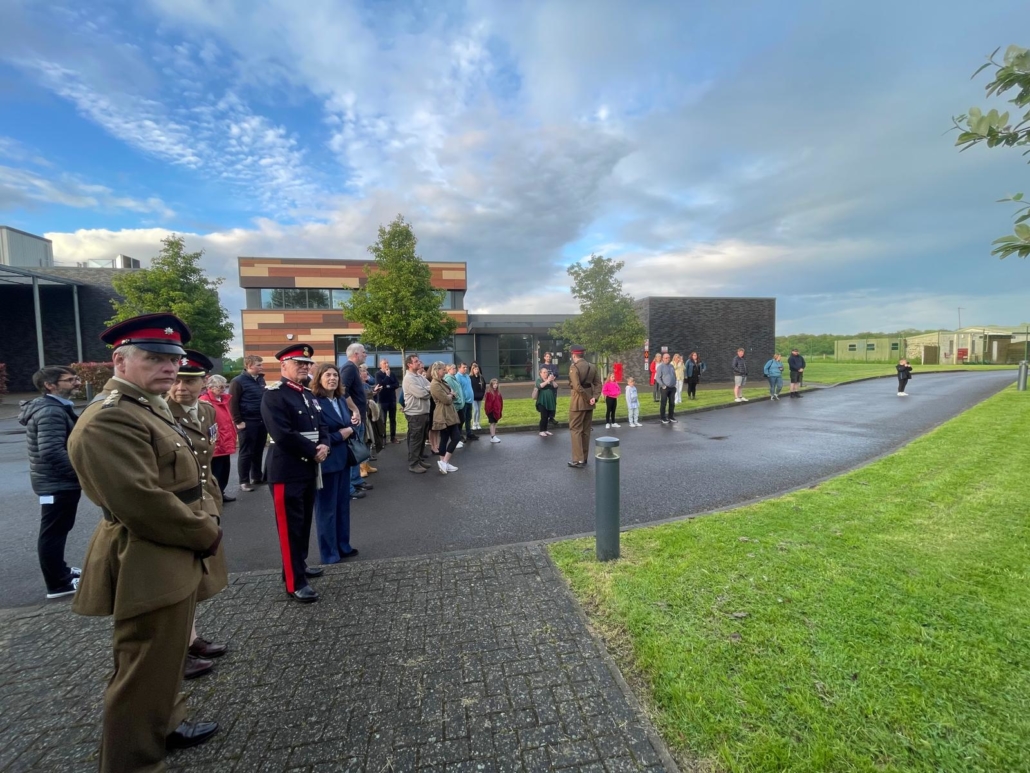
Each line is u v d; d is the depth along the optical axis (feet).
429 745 6.63
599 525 12.05
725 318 85.10
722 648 8.23
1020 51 4.96
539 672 8.05
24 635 9.86
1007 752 5.95
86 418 5.96
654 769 6.09
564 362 96.17
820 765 5.90
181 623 6.45
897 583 10.13
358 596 10.93
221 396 20.42
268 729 7.03
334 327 86.48
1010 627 8.46
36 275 71.61
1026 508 14.48
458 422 23.82
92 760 6.64
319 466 11.64
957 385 62.44
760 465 23.29
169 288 61.62
